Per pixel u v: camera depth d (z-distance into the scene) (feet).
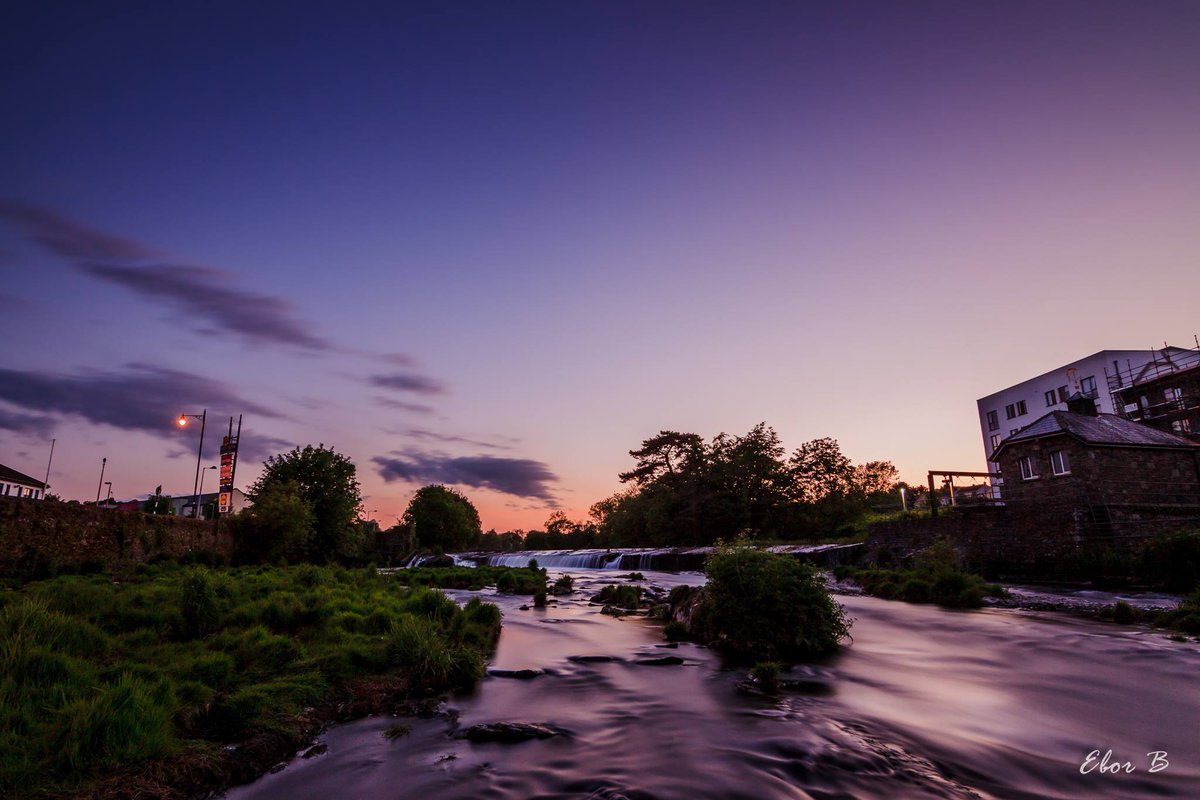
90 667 23.35
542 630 45.75
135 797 15.78
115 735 17.80
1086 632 44.29
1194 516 86.99
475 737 21.57
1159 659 35.19
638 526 244.01
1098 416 106.11
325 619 37.29
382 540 219.82
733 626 37.65
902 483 282.36
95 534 70.69
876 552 113.19
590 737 21.58
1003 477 105.19
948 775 18.35
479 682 29.53
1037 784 17.81
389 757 19.85
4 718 17.69
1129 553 76.89
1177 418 130.93
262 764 18.99
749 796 16.55
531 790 17.11
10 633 25.52
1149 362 155.74
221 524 103.24
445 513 321.73
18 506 60.54
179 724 20.44
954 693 28.02
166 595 40.14
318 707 24.17
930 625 48.44
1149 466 94.07
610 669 32.48
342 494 144.56
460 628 39.17
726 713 24.40
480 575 90.94
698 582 102.37
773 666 29.35
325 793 17.17
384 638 34.17
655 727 22.61
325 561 136.67
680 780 17.60
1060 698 27.27
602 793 16.76
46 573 59.36
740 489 214.07
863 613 56.03
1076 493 91.20
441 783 17.71
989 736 21.86
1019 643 40.29
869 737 21.39
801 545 140.97
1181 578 65.51
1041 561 85.46
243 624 35.22
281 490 121.39
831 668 33.09
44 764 16.28
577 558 199.00
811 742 20.65
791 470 211.82
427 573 90.84
